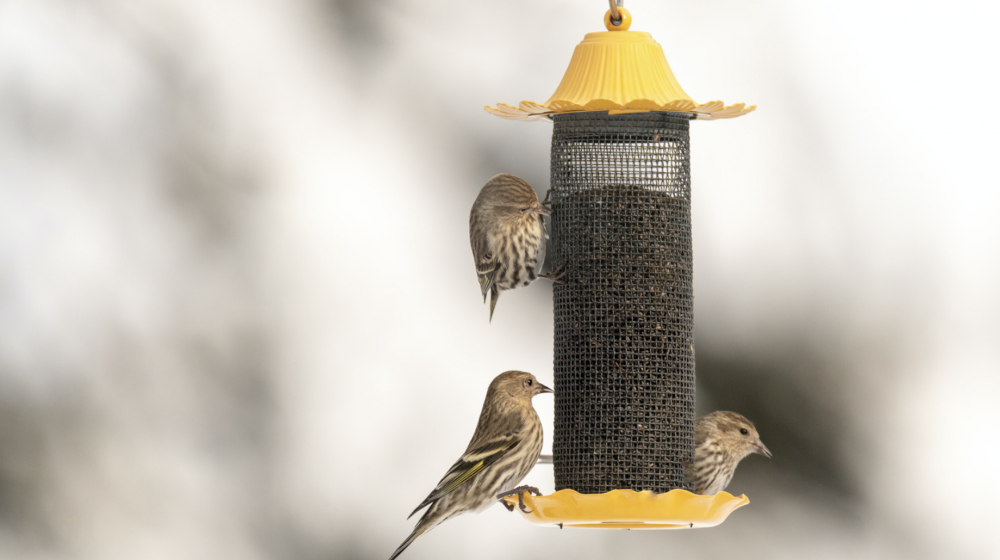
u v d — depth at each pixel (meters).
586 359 13.38
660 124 13.50
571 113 13.50
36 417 18.02
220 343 18.50
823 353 16.84
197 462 18.11
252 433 18.20
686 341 13.55
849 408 16.61
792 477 16.28
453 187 18.81
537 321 18.06
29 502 17.73
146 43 19.39
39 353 18.25
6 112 19.03
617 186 13.49
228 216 18.89
